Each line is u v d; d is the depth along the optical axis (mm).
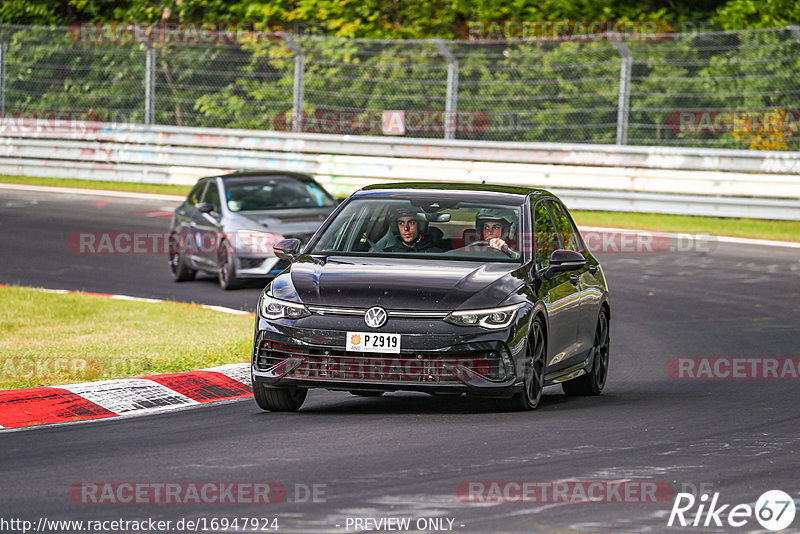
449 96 94250
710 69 91688
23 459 25922
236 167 96812
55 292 57125
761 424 30734
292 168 94562
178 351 40469
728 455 26672
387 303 30297
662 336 48156
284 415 31688
